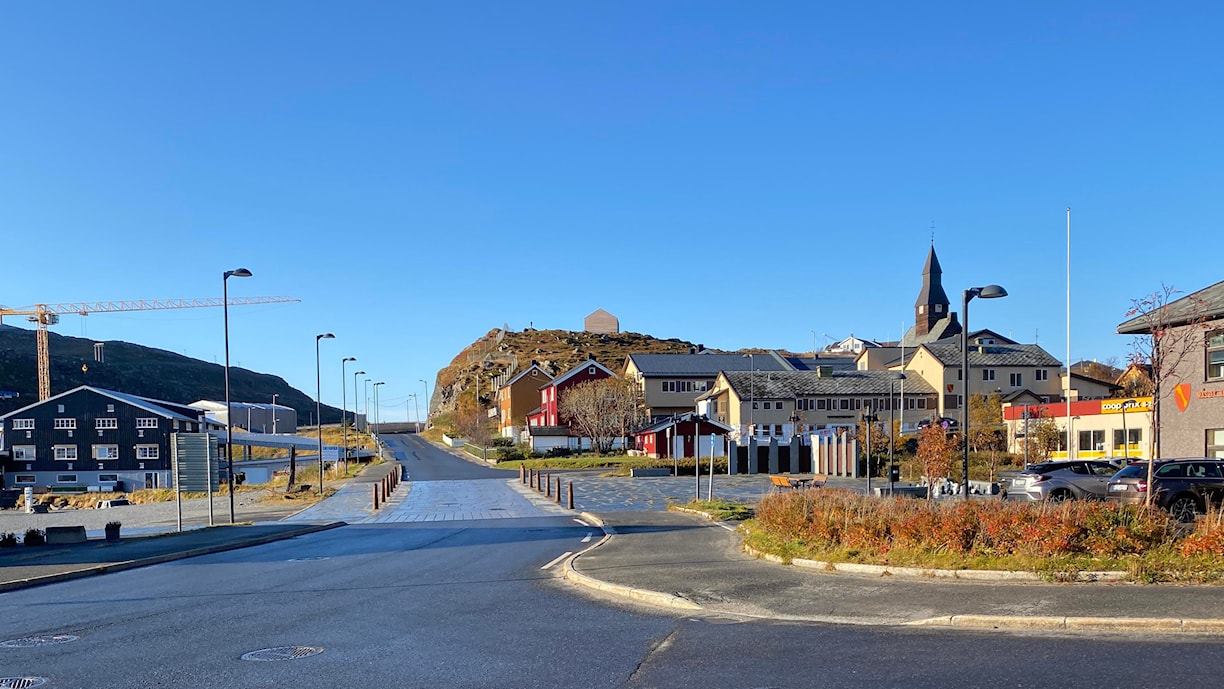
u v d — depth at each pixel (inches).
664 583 490.9
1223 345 951.6
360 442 4092.0
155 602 496.7
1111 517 474.3
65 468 3179.1
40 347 5890.8
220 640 373.4
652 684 283.0
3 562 709.9
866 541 532.1
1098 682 264.1
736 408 2913.4
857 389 2979.8
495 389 5142.7
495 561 671.8
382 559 706.8
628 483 1802.4
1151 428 600.1
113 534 908.6
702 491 1555.1
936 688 263.9
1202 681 262.2
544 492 1581.0
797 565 536.4
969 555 473.1
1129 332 1017.5
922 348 3097.9
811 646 328.5
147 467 3189.0
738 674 291.1
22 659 343.3
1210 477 709.3
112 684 300.0
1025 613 357.1
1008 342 4323.3
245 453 3599.9
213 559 756.0
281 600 491.5
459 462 2829.7
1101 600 374.9
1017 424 2107.5
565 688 281.9
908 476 1723.7
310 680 299.1
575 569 571.5
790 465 2133.4
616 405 2903.5
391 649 347.6
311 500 1577.3
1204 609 348.5
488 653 336.5
